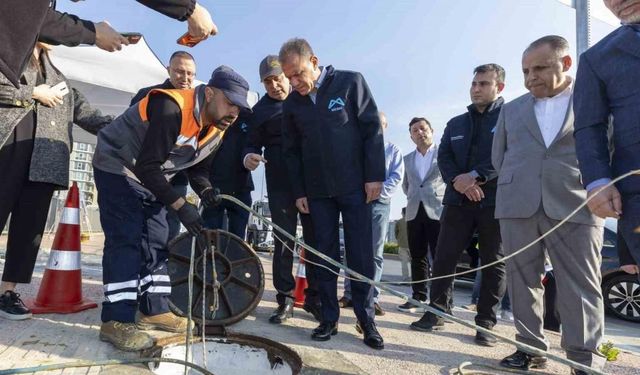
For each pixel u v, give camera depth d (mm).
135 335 2127
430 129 4531
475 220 3141
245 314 2574
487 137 3145
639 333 4984
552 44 2371
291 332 2816
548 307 3752
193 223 2064
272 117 3406
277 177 3354
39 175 2445
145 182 2043
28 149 2439
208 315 2531
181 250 2719
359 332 2865
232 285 2674
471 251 6094
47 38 1674
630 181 1631
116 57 4059
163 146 2062
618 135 1696
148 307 2500
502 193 2547
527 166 2445
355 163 2727
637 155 1630
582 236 2262
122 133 2277
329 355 2297
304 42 2676
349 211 2701
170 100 2117
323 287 2734
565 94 2453
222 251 2756
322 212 2768
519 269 2465
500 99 3299
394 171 4000
